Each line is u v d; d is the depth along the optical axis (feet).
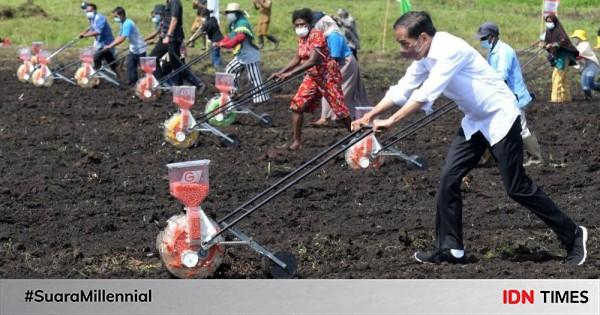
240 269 28.78
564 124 54.60
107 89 66.80
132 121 54.44
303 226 33.53
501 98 27.89
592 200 37.55
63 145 46.96
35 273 28.37
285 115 57.36
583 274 27.94
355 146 41.70
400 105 28.68
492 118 27.91
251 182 40.01
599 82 70.85
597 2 128.36
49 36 100.99
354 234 32.60
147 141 47.88
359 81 51.75
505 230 33.35
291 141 48.62
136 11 113.39
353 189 38.68
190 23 106.22
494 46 40.96
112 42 70.44
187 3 114.01
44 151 45.62
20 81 70.64
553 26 63.26
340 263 29.30
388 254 30.35
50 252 30.66
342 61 46.70
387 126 27.40
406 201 37.32
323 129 52.49
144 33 102.99
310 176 40.65
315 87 45.44
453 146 28.81
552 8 63.21
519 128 28.07
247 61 56.34
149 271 28.55
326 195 37.78
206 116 46.75
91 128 51.62
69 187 38.65
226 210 35.60
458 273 28.22
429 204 36.81
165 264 27.32
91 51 67.51
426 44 27.50
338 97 45.27
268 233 32.60
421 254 29.32
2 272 28.37
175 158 44.39
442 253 29.12
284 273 27.66
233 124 52.90
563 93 64.08
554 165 43.96
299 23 45.21
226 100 50.08
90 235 32.50
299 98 45.52
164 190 38.45
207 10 66.13
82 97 63.05
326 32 46.57
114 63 70.69
